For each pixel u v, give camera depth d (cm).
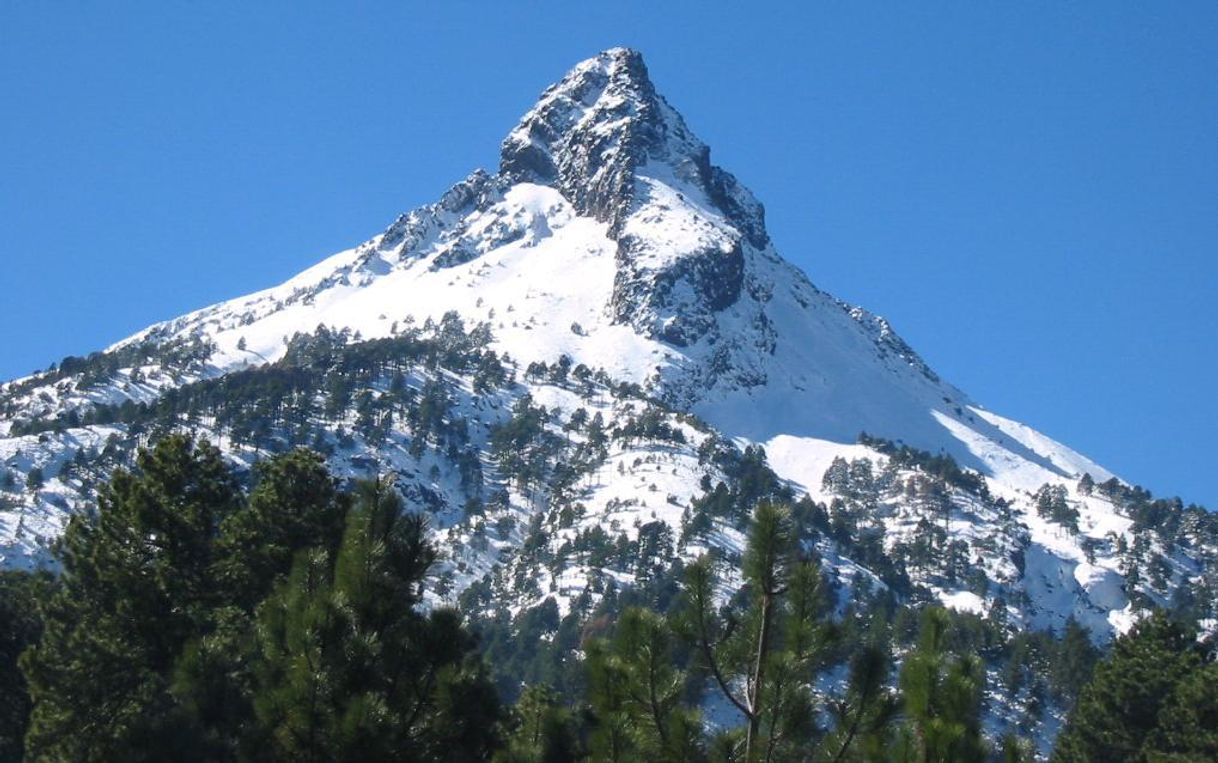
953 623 3469
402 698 3775
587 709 3675
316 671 3647
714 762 3366
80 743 5541
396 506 3975
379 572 3866
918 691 3272
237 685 4397
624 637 3503
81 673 5669
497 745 3959
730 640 3422
